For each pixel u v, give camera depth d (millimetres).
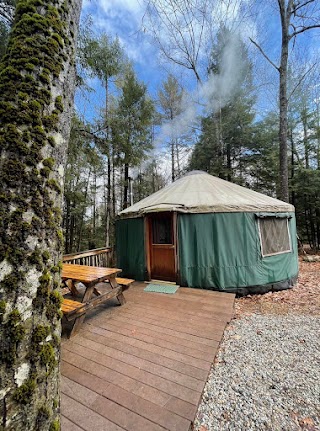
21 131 899
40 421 829
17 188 863
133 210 5352
